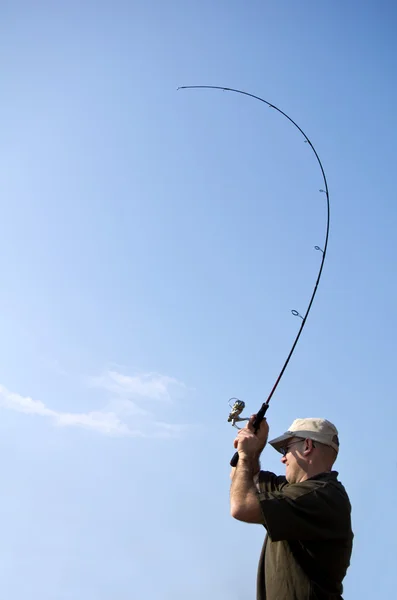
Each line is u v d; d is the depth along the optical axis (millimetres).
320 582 3830
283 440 4312
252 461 4285
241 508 3904
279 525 3811
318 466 4168
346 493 4094
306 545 3887
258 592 4113
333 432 4270
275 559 3969
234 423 4703
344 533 3939
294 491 3959
